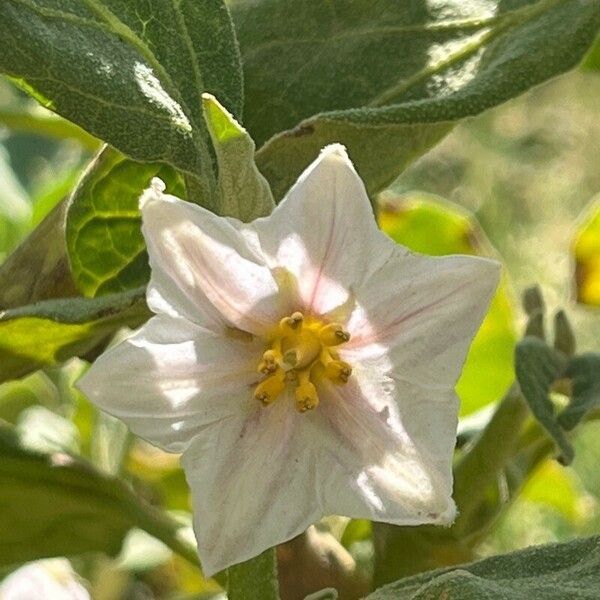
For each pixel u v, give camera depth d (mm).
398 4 232
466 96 210
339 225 184
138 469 326
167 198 181
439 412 187
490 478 249
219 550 186
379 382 191
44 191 357
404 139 224
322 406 194
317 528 256
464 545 252
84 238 225
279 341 194
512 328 324
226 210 192
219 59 208
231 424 191
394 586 199
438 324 186
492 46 227
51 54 196
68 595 293
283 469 191
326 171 181
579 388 250
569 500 342
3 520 245
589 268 305
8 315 206
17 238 351
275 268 188
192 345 189
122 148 198
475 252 333
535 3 226
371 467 190
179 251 183
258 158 214
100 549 249
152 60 203
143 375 185
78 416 312
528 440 263
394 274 186
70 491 245
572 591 181
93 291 228
